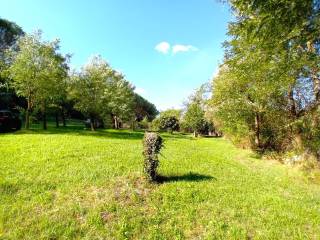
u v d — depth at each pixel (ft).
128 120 193.36
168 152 64.18
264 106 73.77
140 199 31.71
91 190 33.45
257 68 36.55
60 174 38.83
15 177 37.32
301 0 23.36
